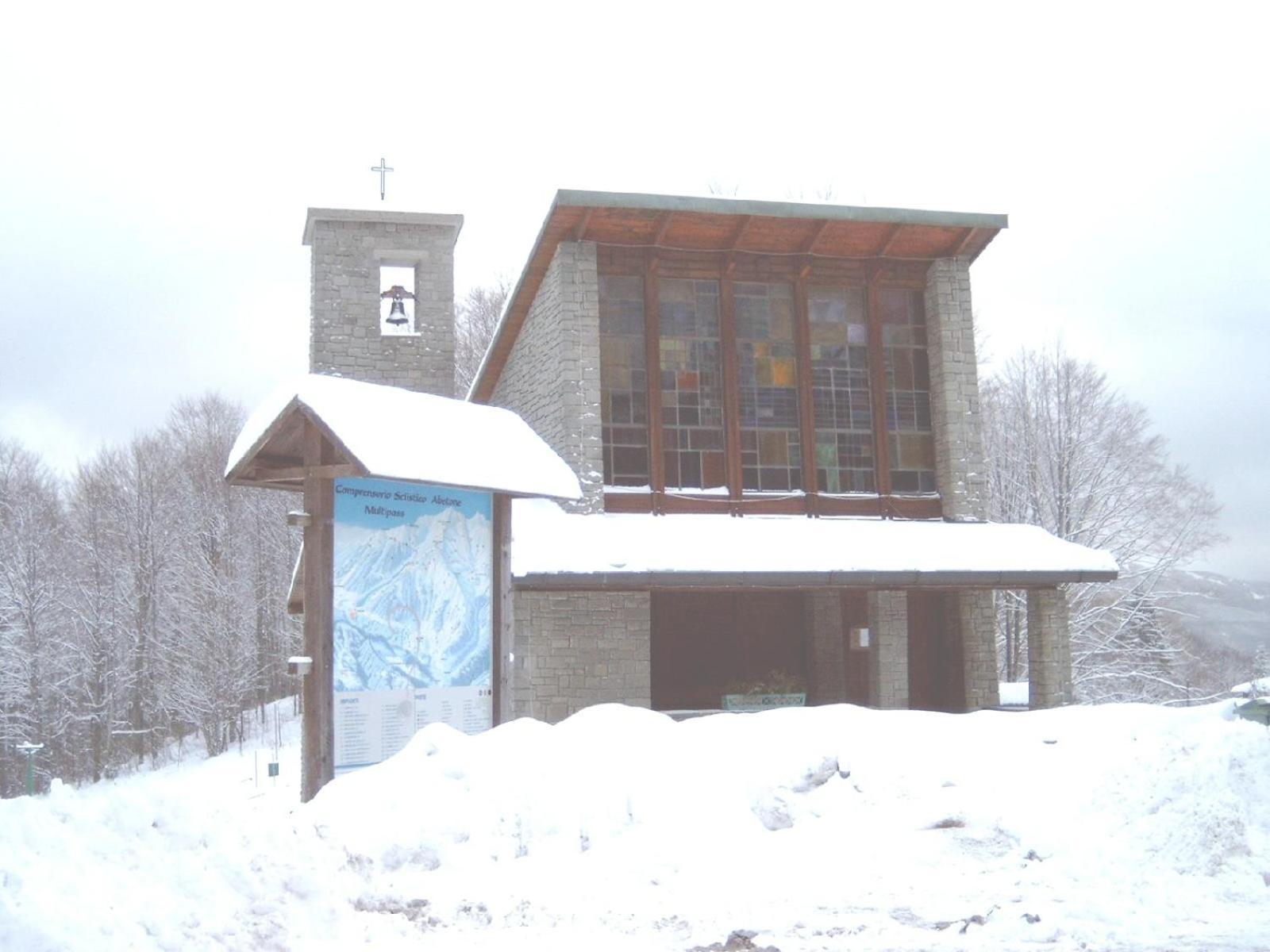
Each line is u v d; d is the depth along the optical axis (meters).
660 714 11.40
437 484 12.56
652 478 22.28
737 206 21.75
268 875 7.63
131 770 49.09
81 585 52.78
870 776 10.52
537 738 10.21
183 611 49.69
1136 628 40.22
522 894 8.34
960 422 23.77
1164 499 41.00
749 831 9.62
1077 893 8.34
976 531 23.14
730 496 22.56
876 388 23.77
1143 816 9.45
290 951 7.03
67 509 61.03
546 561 19.78
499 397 28.02
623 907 8.11
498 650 13.65
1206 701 39.12
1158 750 10.13
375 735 12.23
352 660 12.14
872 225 23.09
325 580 11.97
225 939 6.89
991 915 7.82
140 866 7.23
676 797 9.71
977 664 23.94
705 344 23.06
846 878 8.81
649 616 21.91
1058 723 12.16
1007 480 42.75
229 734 49.16
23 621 50.72
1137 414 42.34
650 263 22.73
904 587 21.95
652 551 20.50
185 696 48.34
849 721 11.48
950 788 10.46
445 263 25.81
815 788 10.52
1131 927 7.48
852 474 23.52
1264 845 8.96
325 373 24.84
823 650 24.42
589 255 22.34
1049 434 42.09
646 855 9.01
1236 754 9.70
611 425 22.39
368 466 11.67
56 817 7.38
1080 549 23.14
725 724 11.44
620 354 22.64
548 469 14.24
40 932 6.08
